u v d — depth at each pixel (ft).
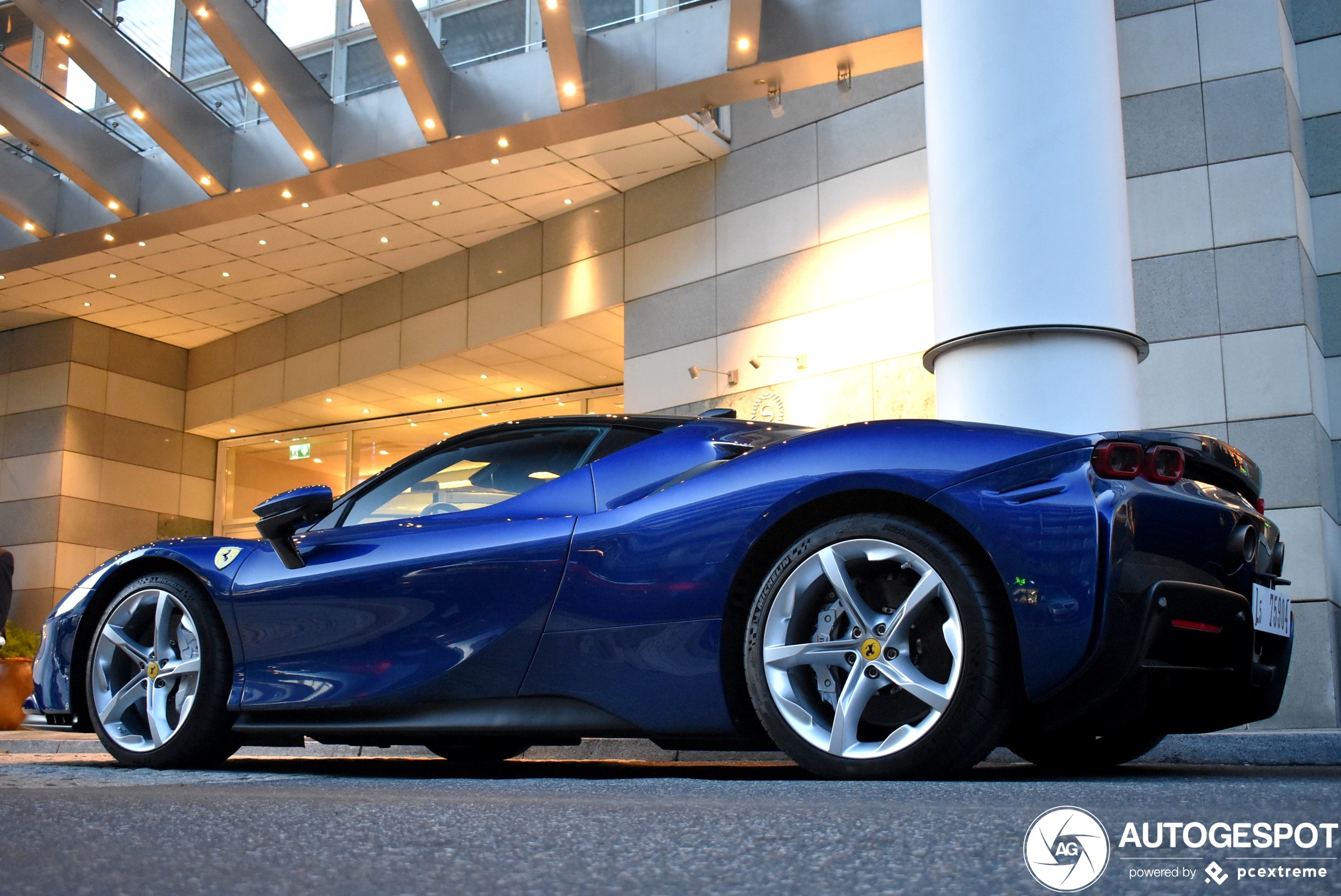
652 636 7.06
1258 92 25.27
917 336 30.48
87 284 47.91
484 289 42.91
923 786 5.59
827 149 33.45
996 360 13.39
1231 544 6.63
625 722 7.14
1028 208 13.43
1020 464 6.28
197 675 8.96
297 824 3.66
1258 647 7.02
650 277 37.55
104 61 28.91
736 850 3.11
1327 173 26.63
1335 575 24.16
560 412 49.32
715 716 6.84
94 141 33.40
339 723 8.23
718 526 6.94
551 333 41.42
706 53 27.12
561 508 7.84
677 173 37.27
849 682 6.36
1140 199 25.93
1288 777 6.93
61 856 3.03
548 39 26.91
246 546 9.25
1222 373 24.49
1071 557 6.01
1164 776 7.43
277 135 32.81
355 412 53.21
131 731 9.33
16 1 27.14
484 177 37.06
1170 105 25.99
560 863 2.97
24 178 35.27
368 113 31.27
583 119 28.89
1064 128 13.55
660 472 7.73
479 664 7.66
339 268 45.73
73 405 53.01
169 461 56.29
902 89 31.94
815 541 6.61
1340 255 26.17
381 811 3.99
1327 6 27.30
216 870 2.86
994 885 2.58
